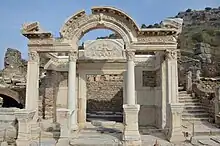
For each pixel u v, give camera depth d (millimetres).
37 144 14953
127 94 17594
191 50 56750
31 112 16094
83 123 21875
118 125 22609
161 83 19750
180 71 34000
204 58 49031
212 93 22016
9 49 42125
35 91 18312
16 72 37875
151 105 22438
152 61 22719
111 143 14844
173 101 17875
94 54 22469
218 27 91625
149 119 22266
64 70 22844
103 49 22500
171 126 16250
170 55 18156
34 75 18406
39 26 18766
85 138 16234
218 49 57281
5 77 35438
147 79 22984
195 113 22047
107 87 31906
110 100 31734
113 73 22375
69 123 15758
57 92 22906
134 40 18078
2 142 15461
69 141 15195
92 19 18156
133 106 15289
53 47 18422
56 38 18547
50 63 23109
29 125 15711
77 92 22062
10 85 30922
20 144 15008
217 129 18203
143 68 22812
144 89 22641
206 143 14609
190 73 27891
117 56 22359
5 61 40969
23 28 18312
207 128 18594
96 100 32000
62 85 22953
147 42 18125
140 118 22297
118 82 31734
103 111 31500
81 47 26016
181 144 15086
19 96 29172
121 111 31109
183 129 18328
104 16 18109
